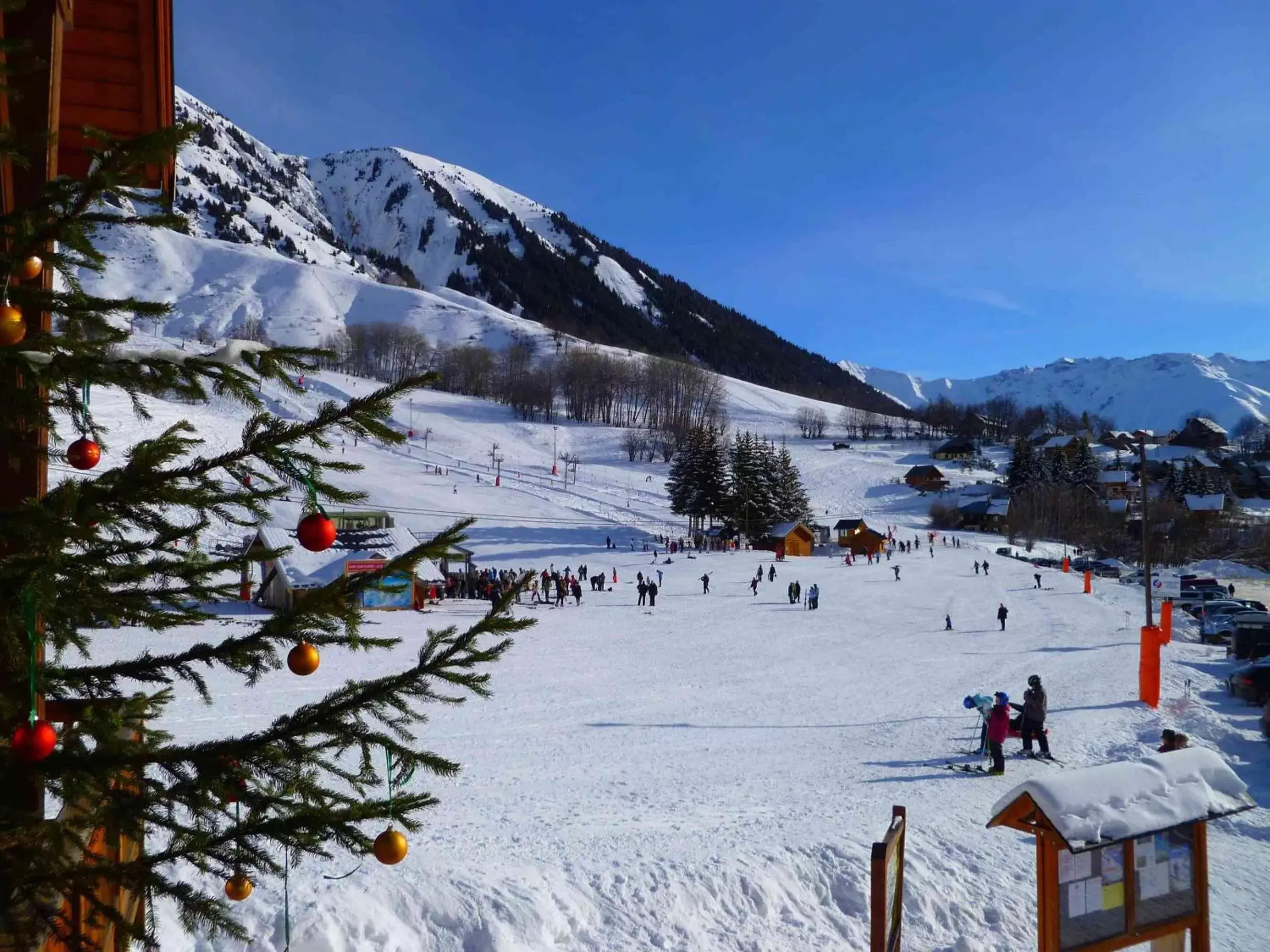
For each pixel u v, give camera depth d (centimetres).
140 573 308
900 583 5616
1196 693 2191
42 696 312
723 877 860
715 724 1841
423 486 7956
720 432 12662
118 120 647
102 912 288
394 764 324
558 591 4231
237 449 296
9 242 292
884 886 644
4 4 282
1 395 279
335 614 302
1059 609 4412
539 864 855
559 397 16712
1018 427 18862
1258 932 892
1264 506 11825
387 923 695
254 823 305
